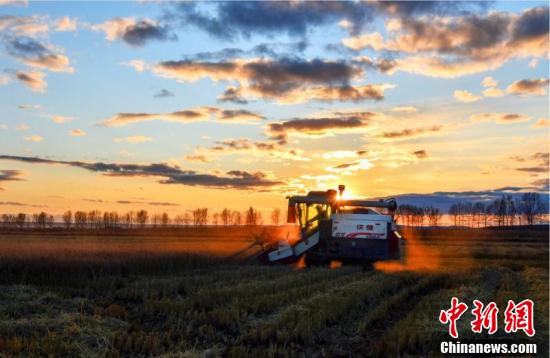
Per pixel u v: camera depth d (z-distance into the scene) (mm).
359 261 28734
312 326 13383
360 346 12375
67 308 16172
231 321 13953
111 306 15836
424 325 14070
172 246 30984
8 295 17500
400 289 20891
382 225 28281
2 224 121750
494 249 46562
